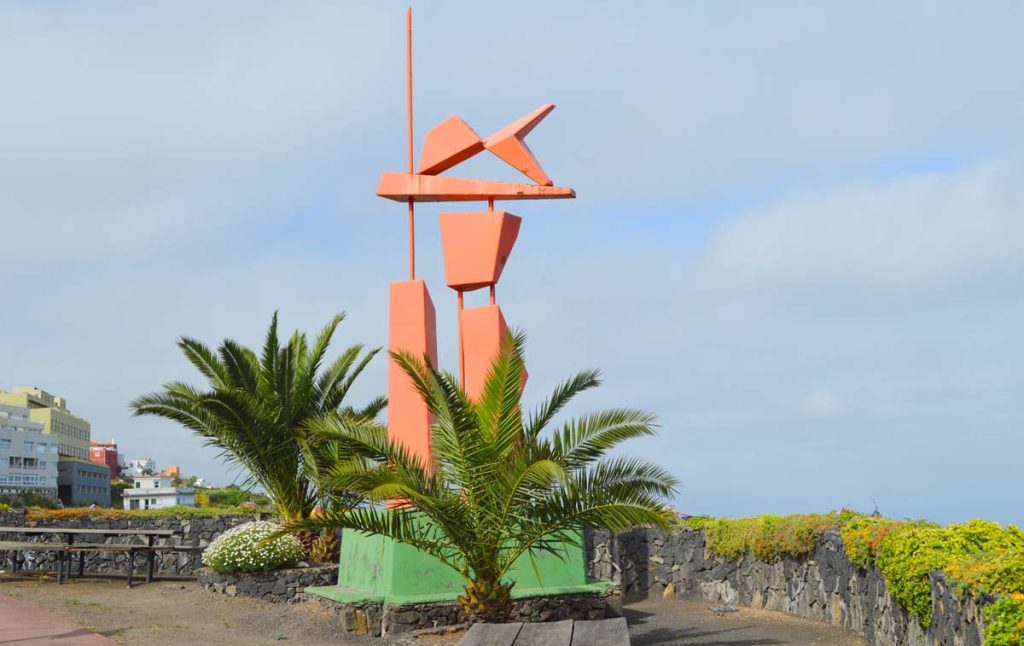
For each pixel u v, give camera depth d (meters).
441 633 12.13
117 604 14.62
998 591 6.79
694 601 16.77
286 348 18.81
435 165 14.89
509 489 10.78
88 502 120.81
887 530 10.52
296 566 16.38
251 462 18.77
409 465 11.39
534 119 14.73
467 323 14.52
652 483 10.99
